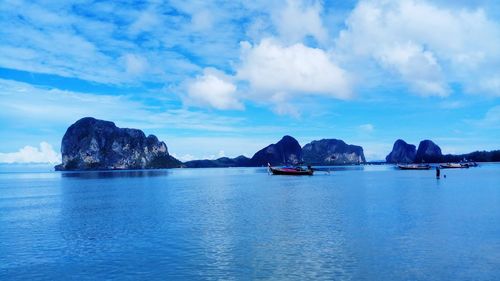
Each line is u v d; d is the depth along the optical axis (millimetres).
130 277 21438
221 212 45062
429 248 25766
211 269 22391
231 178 156375
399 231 31359
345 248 26188
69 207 55250
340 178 133375
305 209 46219
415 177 127375
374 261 23094
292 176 160125
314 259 23797
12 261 25031
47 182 145000
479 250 25109
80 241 30578
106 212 48250
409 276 20422
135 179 157000
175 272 22016
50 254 26625
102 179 161875
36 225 39000
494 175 132500
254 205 51938
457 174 145750
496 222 34875
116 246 28438
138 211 48125
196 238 30359
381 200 54625
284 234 31219
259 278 20719
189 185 106688
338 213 42094
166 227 35469
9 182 152250
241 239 29688
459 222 35000
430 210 43000
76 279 21344
